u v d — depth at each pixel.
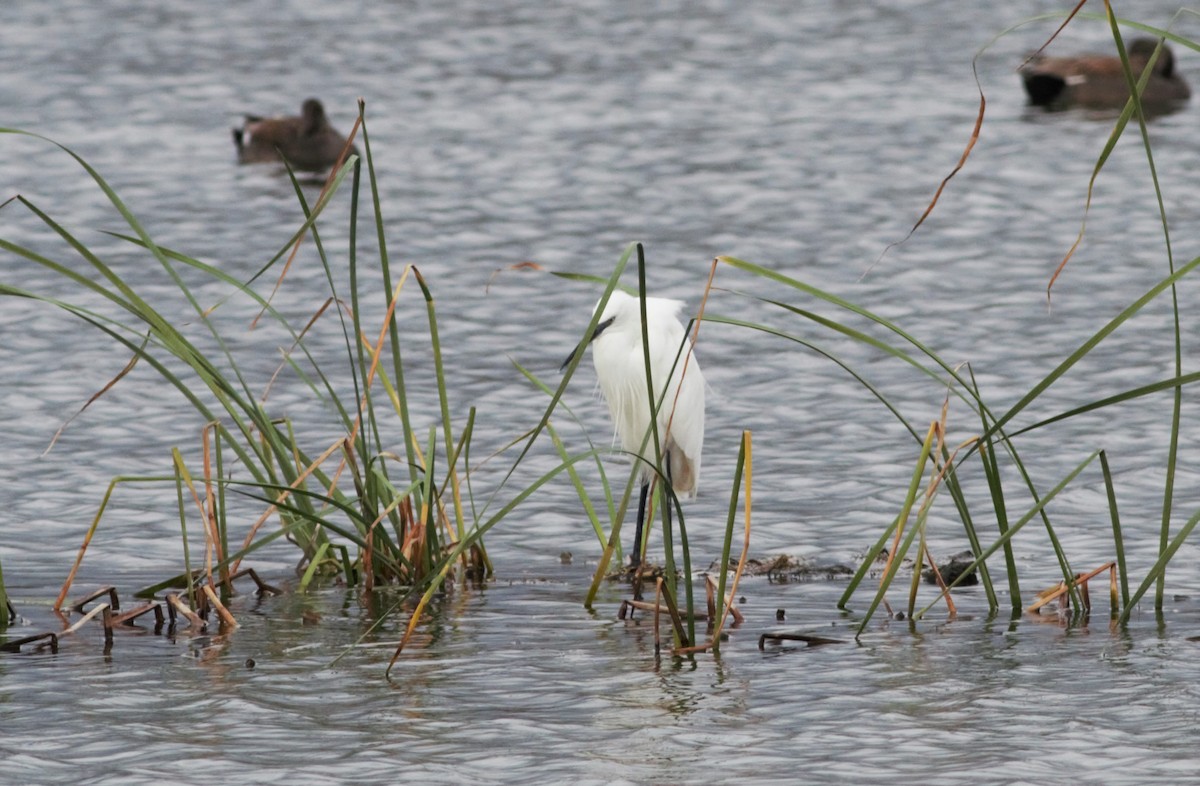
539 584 11.66
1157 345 19.23
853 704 8.33
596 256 24.58
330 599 11.17
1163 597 10.93
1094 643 9.61
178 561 12.45
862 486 14.48
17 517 13.60
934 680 8.78
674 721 8.08
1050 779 7.15
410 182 30.22
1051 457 15.13
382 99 39.09
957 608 10.71
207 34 47.62
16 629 10.27
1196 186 28.02
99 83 40.59
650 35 47.41
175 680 8.93
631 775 7.28
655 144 33.41
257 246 25.19
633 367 13.16
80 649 9.68
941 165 30.88
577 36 47.34
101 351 19.12
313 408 16.98
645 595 11.30
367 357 19.19
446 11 51.47
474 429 16.41
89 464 15.16
